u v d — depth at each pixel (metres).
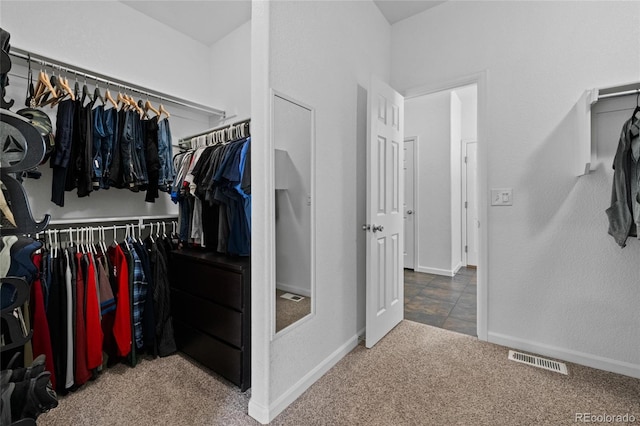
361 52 2.22
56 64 1.87
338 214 1.95
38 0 1.96
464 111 4.64
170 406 1.53
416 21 2.53
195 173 1.97
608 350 1.82
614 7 1.78
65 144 1.76
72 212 2.09
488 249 2.19
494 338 2.17
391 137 2.35
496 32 2.17
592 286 1.86
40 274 1.58
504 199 2.13
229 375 1.70
